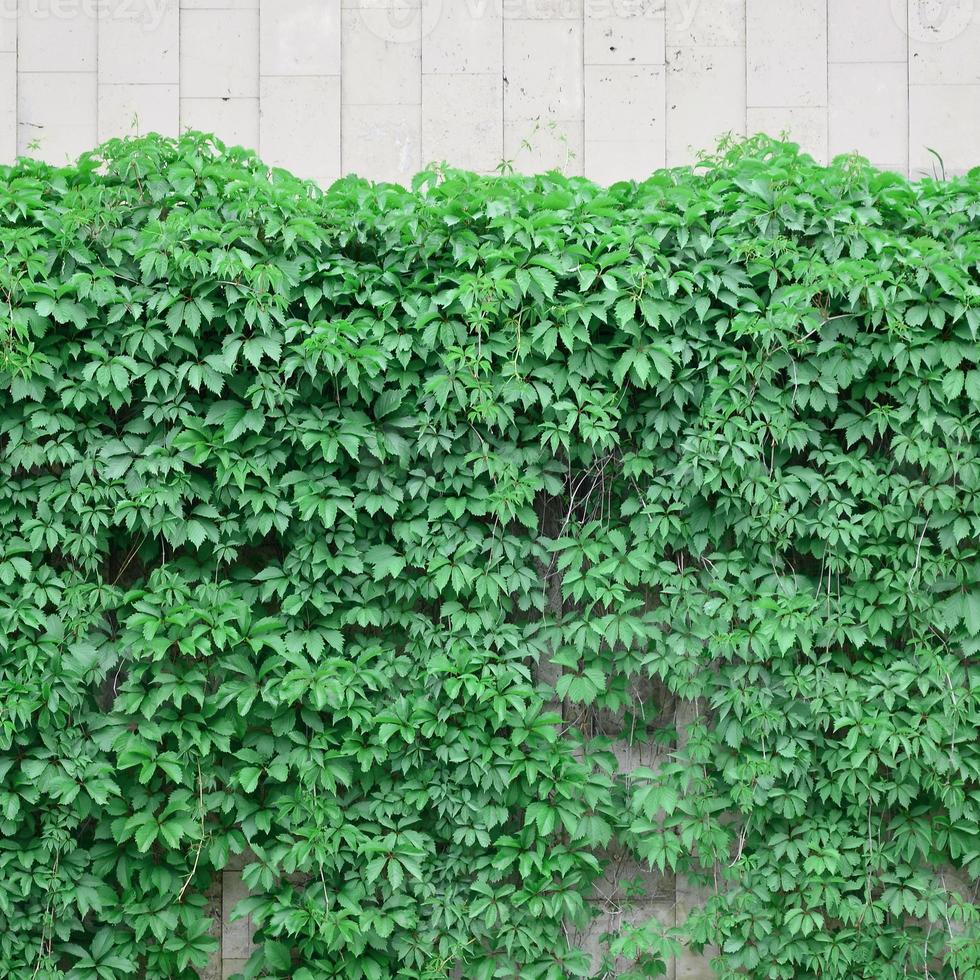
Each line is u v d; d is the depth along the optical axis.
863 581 3.81
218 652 3.73
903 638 3.92
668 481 3.83
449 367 3.55
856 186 3.79
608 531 3.83
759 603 3.69
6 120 4.58
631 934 3.76
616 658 3.84
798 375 3.73
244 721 3.69
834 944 3.73
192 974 3.75
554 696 4.01
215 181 3.73
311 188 3.82
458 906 3.69
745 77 4.68
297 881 3.87
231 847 3.65
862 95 4.67
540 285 3.56
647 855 3.76
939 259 3.62
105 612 3.81
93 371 3.53
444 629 3.79
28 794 3.54
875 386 3.79
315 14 4.66
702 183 3.85
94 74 4.64
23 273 3.56
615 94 4.67
